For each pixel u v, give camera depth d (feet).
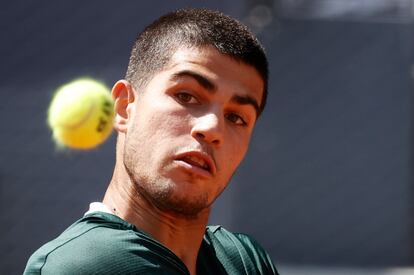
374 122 69.46
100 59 68.74
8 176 67.82
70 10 69.00
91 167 67.62
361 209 68.95
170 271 18.93
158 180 18.74
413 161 68.95
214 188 19.19
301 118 69.87
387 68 69.72
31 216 67.56
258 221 68.69
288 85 70.18
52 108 26.16
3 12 69.15
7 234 67.41
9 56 69.00
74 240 18.69
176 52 19.43
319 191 69.15
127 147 19.47
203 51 19.36
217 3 68.59
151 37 20.21
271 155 69.36
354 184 69.21
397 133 69.26
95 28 68.90
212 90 19.12
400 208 68.69
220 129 18.85
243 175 68.80
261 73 20.27
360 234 68.80
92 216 19.38
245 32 20.16
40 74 68.74
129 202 19.63
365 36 70.03
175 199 18.67
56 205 67.62
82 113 25.58
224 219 65.67
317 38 70.28
